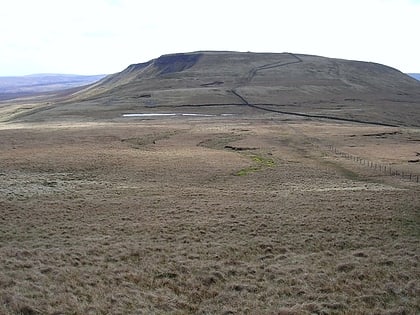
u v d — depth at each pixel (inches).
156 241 974.4
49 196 1487.5
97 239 976.9
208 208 1314.0
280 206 1330.0
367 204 1328.7
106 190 1641.2
